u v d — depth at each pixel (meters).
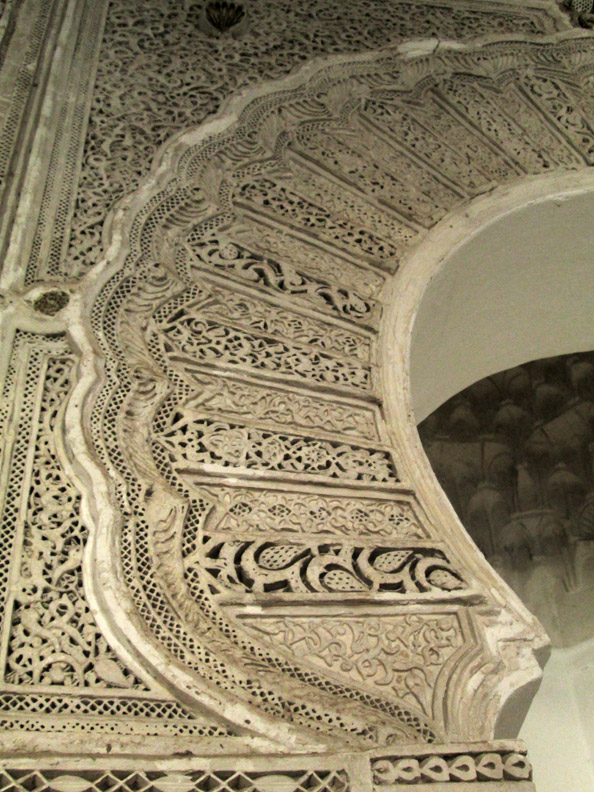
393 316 2.33
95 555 1.71
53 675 1.55
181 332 2.15
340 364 2.20
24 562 1.69
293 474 1.94
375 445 2.05
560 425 4.53
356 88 2.83
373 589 1.78
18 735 1.45
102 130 2.57
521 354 2.91
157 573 1.72
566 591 4.29
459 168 2.70
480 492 4.52
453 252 2.49
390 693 1.62
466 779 1.42
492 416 4.59
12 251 2.21
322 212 2.52
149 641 1.61
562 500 4.44
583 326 2.87
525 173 2.71
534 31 3.16
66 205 2.37
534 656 1.72
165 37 2.87
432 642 1.71
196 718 1.53
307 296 2.32
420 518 1.93
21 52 2.74
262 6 3.03
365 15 3.08
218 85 2.75
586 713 3.99
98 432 1.90
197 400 2.04
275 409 2.07
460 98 2.88
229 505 1.87
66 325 2.08
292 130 2.67
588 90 2.97
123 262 2.25
